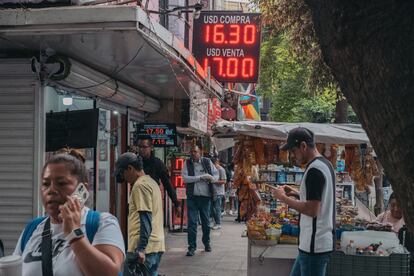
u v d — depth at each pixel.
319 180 4.90
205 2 16.14
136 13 5.43
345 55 2.05
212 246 11.34
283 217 7.33
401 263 5.91
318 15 2.20
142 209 5.50
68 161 2.67
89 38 5.95
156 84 9.68
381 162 2.02
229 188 18.88
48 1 5.88
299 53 10.30
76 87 7.61
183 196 13.00
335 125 7.31
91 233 2.64
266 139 8.07
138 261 5.44
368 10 1.96
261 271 6.73
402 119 1.89
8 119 6.82
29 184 6.79
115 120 10.09
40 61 6.72
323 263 4.96
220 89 12.41
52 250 2.61
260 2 10.24
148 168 8.32
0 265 2.46
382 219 7.18
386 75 1.92
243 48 12.45
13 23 5.61
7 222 6.84
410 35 1.90
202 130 13.55
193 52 12.52
